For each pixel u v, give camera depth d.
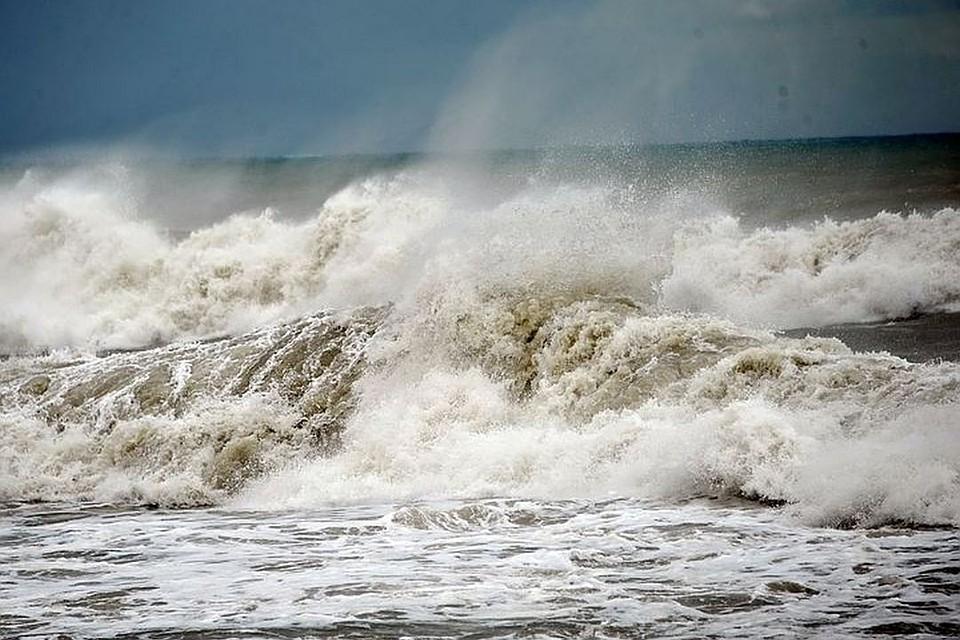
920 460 35.09
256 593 30.56
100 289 89.50
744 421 39.53
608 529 35.72
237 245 88.19
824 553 31.50
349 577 31.83
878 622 25.88
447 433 47.59
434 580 31.00
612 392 47.19
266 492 46.84
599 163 98.62
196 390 55.28
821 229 74.94
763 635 25.36
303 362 55.41
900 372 42.56
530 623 26.83
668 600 28.19
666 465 40.16
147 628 27.69
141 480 49.31
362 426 49.81
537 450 43.59
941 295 66.06
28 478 50.69
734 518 35.94
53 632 27.77
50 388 58.19
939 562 30.00
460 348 53.03
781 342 47.72
